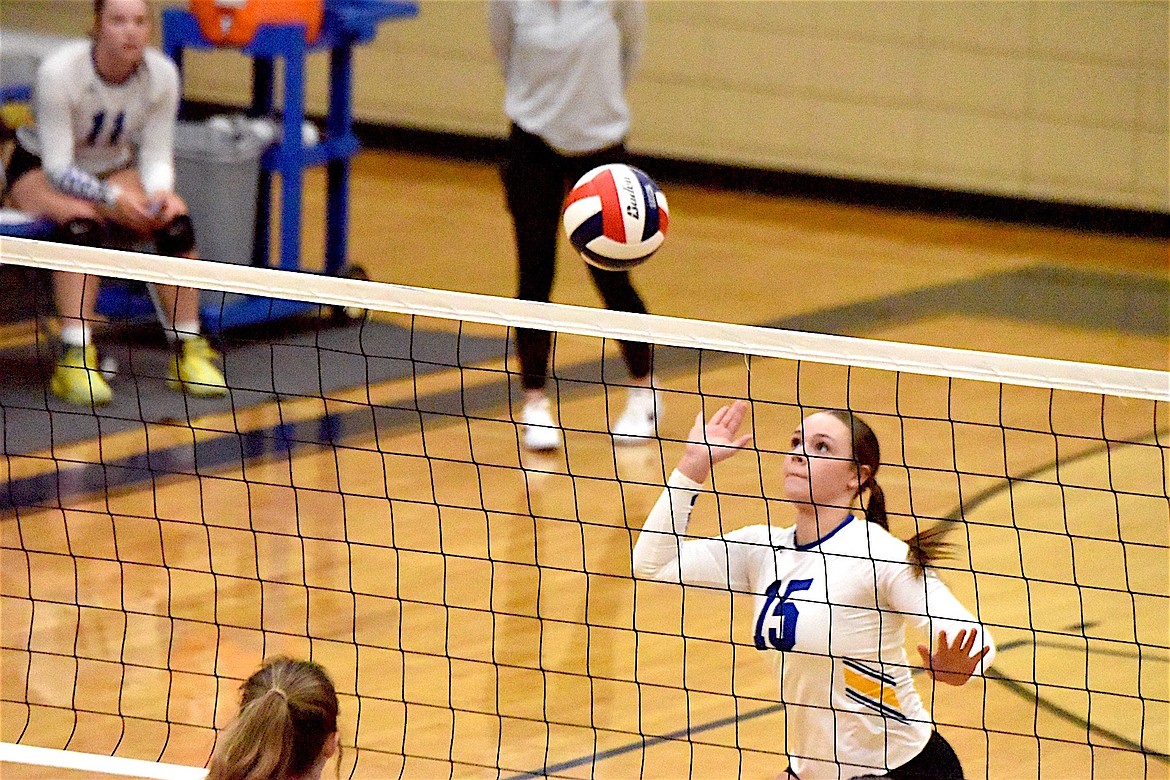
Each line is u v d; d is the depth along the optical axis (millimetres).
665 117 40688
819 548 11828
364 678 15453
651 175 41188
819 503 11867
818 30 38531
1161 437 23422
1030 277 33062
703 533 19172
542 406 22422
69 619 16641
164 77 24406
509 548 18797
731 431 12242
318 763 9281
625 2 22828
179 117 28172
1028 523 19812
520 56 22656
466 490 20656
